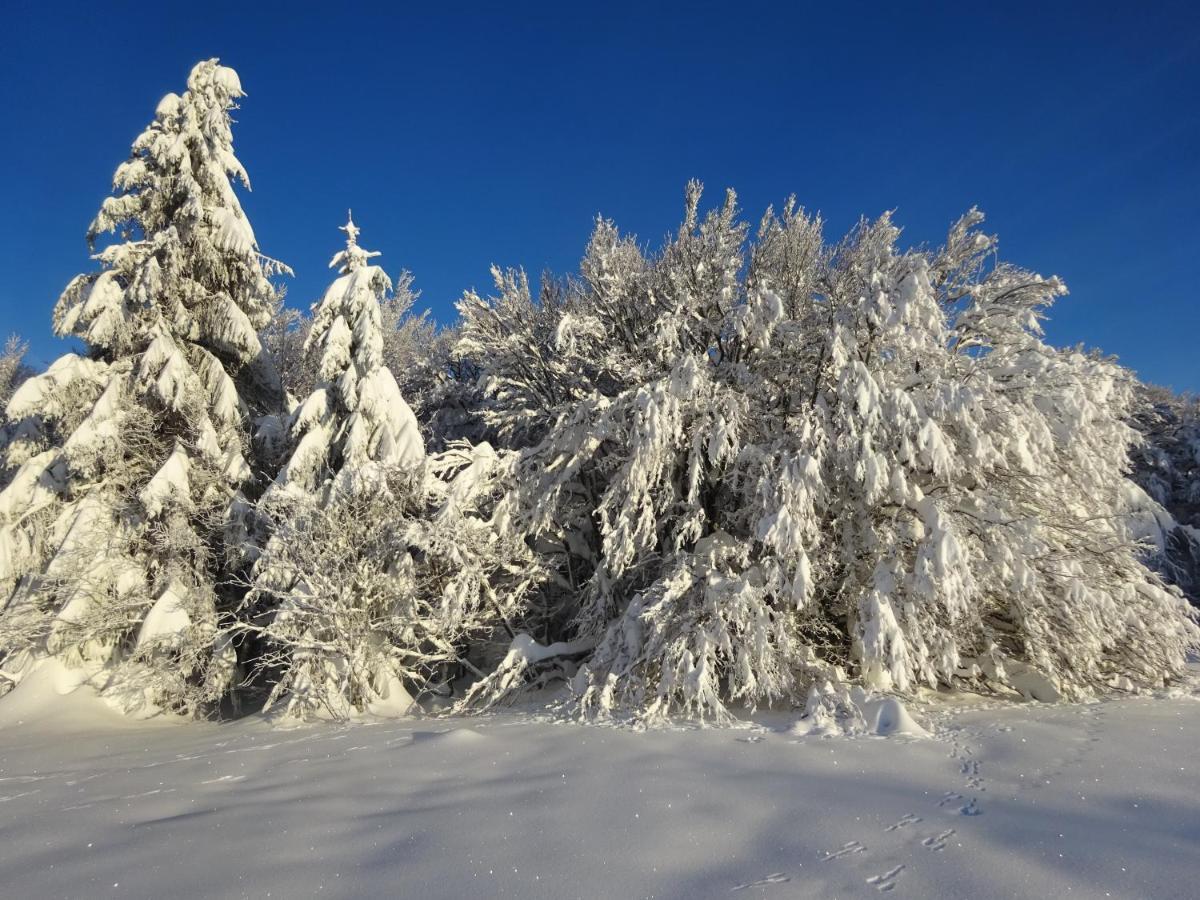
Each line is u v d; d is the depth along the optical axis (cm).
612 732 713
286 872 340
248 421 1417
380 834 393
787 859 347
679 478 1115
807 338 1039
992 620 976
